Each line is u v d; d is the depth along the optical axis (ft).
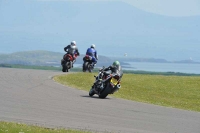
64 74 293.02
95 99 188.75
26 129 116.98
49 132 116.78
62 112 150.82
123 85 262.47
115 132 126.31
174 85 275.39
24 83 228.22
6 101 165.78
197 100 226.79
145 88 256.11
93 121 139.44
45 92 198.18
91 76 286.05
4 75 267.59
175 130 135.23
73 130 123.24
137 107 173.47
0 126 117.19
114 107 169.07
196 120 153.48
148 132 129.90
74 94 199.52
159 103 197.47
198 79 304.50
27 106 157.79
